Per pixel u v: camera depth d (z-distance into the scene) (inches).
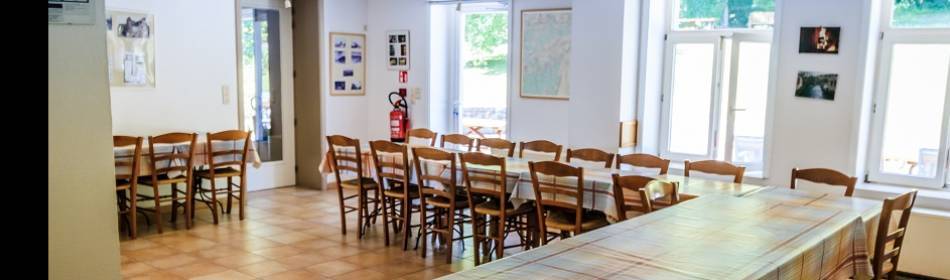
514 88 275.9
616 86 232.5
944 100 191.0
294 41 297.7
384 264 184.4
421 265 183.9
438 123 302.0
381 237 213.2
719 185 158.7
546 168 158.6
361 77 311.0
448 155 178.4
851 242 118.0
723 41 232.2
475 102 298.0
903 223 131.6
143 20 230.8
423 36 294.8
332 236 214.1
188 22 244.2
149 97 235.0
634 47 235.8
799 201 135.4
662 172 178.4
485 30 289.6
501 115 288.8
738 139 234.5
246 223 231.1
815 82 196.1
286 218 239.1
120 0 224.5
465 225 228.2
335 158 211.6
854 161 193.5
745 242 101.7
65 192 71.8
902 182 199.2
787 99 201.8
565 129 260.8
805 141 200.1
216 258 189.0
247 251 196.2
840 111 193.5
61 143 70.9
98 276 75.4
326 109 294.5
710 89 237.0
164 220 233.6
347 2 300.2
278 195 282.2
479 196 190.5
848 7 188.7
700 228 110.0
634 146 243.0
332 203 265.9
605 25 232.8
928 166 195.3
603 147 237.9
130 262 184.2
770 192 145.8
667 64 244.7
